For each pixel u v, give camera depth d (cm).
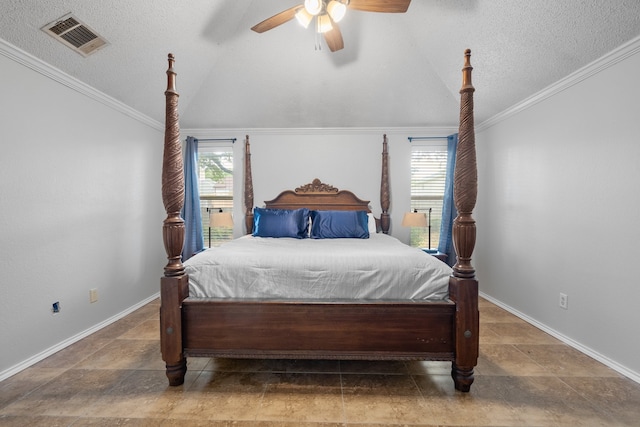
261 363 201
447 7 229
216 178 398
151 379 180
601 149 200
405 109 352
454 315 169
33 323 200
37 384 175
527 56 227
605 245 197
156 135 345
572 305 223
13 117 189
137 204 312
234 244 255
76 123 236
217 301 172
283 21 201
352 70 306
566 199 229
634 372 178
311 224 343
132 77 260
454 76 294
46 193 211
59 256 221
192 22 238
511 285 297
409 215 344
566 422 144
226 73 310
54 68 212
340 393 168
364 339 171
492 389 171
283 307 172
